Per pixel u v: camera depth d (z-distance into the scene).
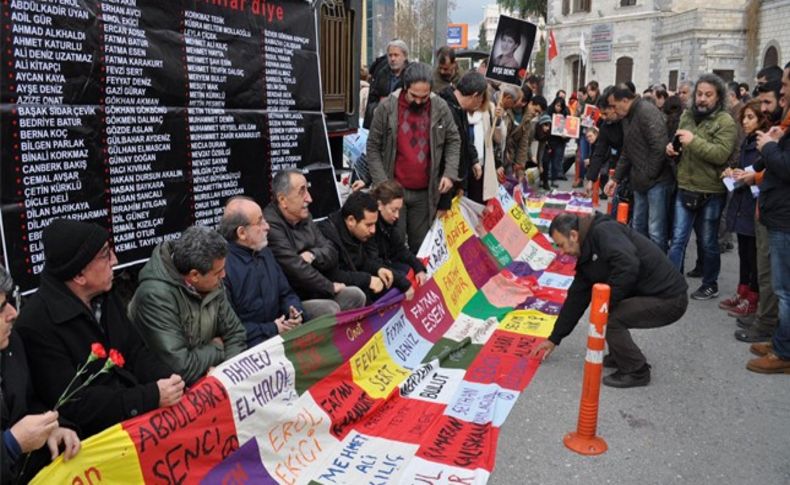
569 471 3.44
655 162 6.52
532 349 5.05
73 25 3.19
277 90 4.89
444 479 3.20
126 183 3.56
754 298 5.82
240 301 3.77
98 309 2.87
